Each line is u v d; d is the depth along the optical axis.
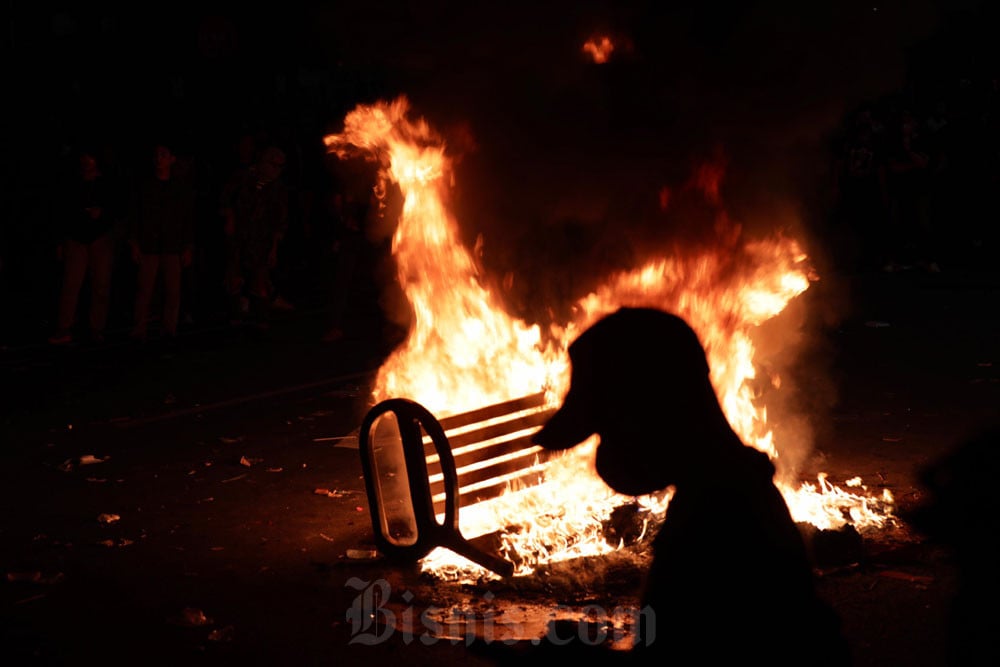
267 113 17.95
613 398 2.18
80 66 17.64
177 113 17.86
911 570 5.04
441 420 5.33
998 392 8.79
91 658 4.39
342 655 4.38
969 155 17.88
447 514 5.04
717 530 2.10
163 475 7.04
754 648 2.06
